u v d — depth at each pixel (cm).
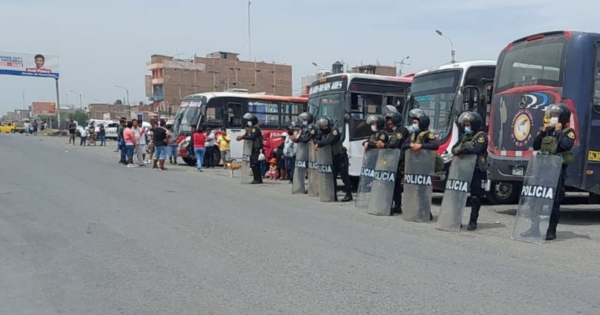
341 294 538
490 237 845
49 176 1677
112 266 639
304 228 886
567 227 958
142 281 580
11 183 1473
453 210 898
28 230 841
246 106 2466
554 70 980
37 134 6631
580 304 513
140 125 2288
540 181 820
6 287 560
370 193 1104
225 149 2214
